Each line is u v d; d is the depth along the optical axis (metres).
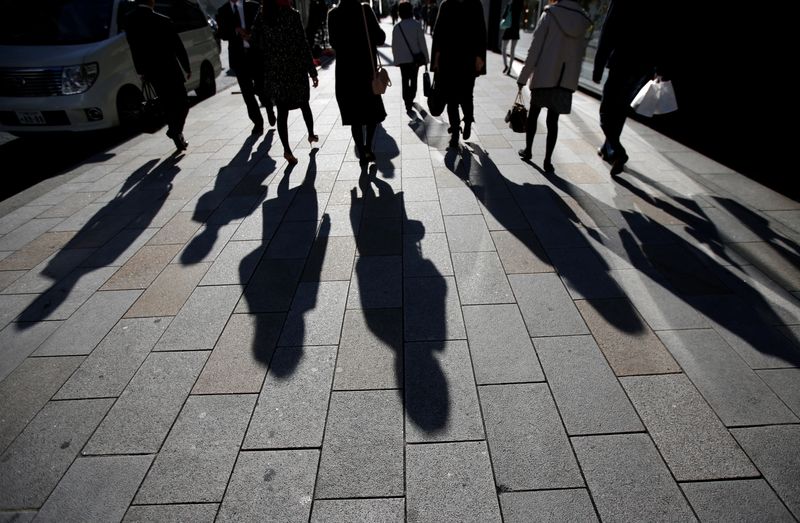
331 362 2.54
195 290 3.23
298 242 3.77
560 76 4.41
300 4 15.49
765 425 2.09
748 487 1.84
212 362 2.58
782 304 2.88
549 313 2.85
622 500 1.81
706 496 1.81
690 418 2.14
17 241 4.04
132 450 2.10
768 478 1.87
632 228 3.79
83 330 2.90
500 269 3.30
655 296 2.97
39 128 6.52
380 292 3.10
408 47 6.91
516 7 10.28
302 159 5.65
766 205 4.12
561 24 4.23
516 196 4.40
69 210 4.61
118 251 3.79
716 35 5.25
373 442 2.08
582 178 4.79
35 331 2.92
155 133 7.32
